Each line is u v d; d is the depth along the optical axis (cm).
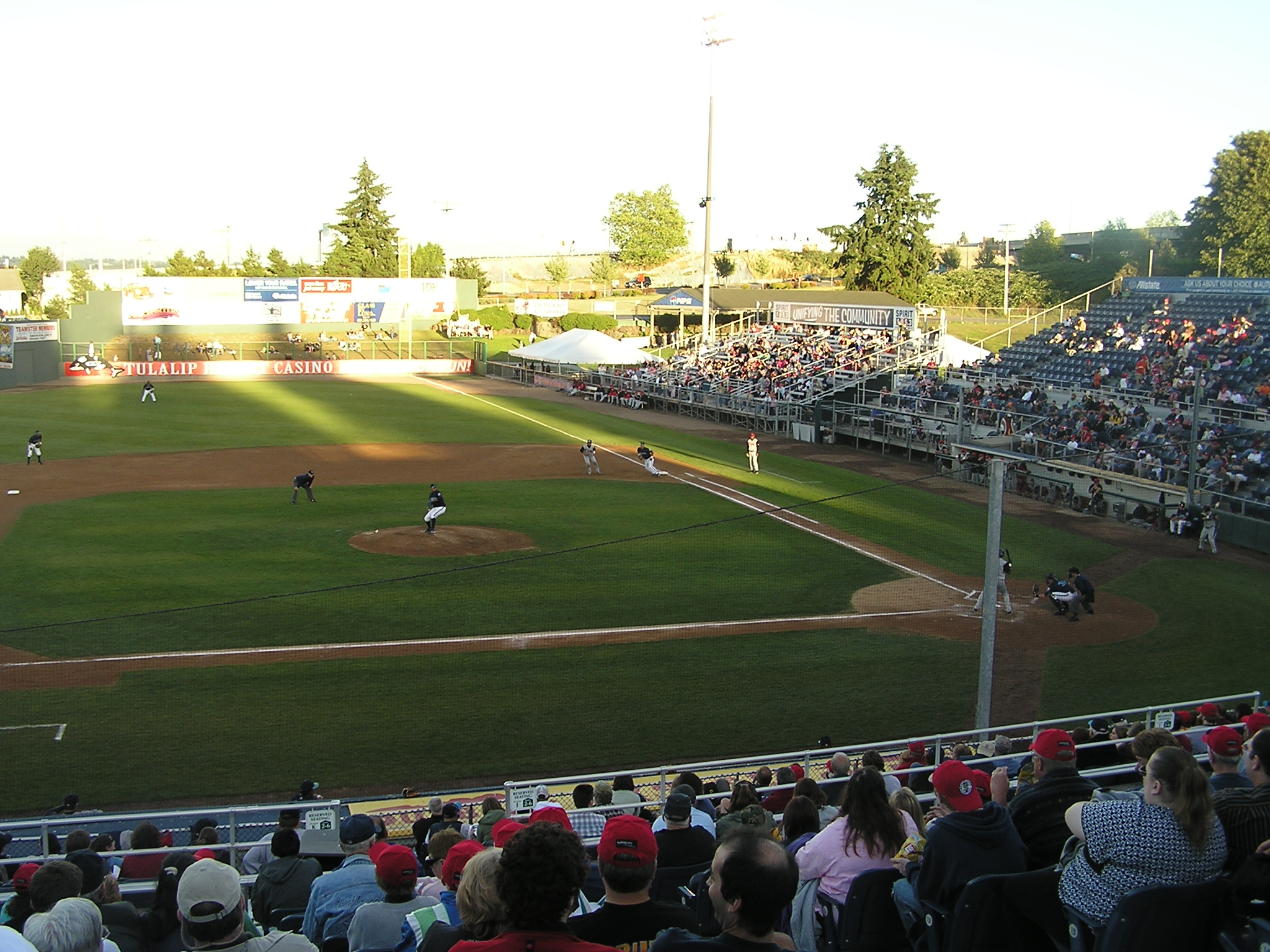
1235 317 5478
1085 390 5306
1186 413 4653
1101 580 3347
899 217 10200
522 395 7906
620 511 4100
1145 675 2525
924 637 2753
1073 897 600
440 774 1922
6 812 1745
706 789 1611
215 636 2588
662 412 7219
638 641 2647
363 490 4381
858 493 4556
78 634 2577
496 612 2838
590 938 582
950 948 641
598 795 1438
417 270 14250
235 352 9619
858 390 6175
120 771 1898
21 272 16012
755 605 2969
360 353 9962
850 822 754
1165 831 575
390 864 789
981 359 6397
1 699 2192
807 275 16938
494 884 584
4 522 3678
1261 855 570
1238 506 3922
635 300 13212
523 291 17288
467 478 4703
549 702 2252
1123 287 6431
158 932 909
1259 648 2738
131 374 8462
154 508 3956
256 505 4056
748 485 4691
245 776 1892
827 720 2206
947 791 684
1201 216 8594
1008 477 4753
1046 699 2362
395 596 2938
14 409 6444
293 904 1075
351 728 2098
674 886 942
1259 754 671
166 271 14788
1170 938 570
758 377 6888
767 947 511
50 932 542
